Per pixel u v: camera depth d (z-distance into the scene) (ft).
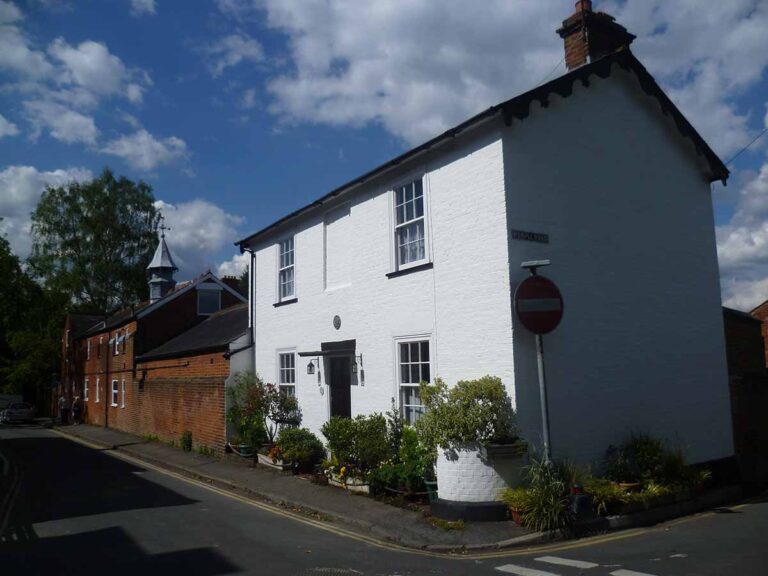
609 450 35.94
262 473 49.26
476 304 35.50
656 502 33.19
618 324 38.45
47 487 47.44
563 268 36.27
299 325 54.34
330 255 50.90
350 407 46.60
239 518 35.06
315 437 50.39
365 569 24.53
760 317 80.07
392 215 42.91
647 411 38.91
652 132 43.14
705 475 37.01
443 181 38.42
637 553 25.70
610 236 39.09
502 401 32.83
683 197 44.24
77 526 33.04
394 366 41.60
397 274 41.81
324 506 37.09
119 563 25.57
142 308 103.14
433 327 38.42
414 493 36.14
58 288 151.23
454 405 32.50
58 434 105.19
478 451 31.89
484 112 34.40
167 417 74.84
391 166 41.93
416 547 28.48
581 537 29.30
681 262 43.16
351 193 47.39
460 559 26.27
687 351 42.32
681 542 27.35
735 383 46.19
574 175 37.81
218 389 61.00
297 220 55.62
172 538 30.04
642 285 40.37
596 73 39.17
